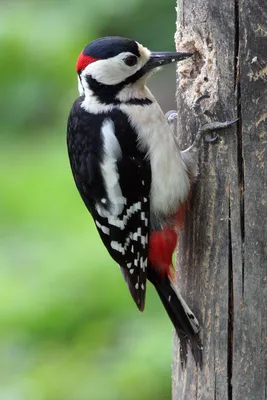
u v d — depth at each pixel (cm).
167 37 1739
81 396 1368
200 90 971
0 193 1716
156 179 994
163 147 991
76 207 1672
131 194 1005
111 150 995
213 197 967
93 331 1438
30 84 1739
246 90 936
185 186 985
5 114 1791
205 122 965
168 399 1323
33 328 1452
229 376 970
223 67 946
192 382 1002
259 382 955
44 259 1530
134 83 999
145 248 1009
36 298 1466
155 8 1733
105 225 1027
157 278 1010
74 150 1020
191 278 997
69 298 1465
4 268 1536
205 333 983
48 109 1789
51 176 1744
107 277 1472
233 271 957
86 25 1725
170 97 1947
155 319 1395
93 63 997
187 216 998
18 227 1645
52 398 1384
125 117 995
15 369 1430
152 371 1327
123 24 1745
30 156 1791
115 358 1397
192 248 993
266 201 937
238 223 951
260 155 935
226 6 937
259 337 951
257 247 943
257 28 925
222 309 966
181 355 1015
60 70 1727
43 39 1705
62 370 1415
